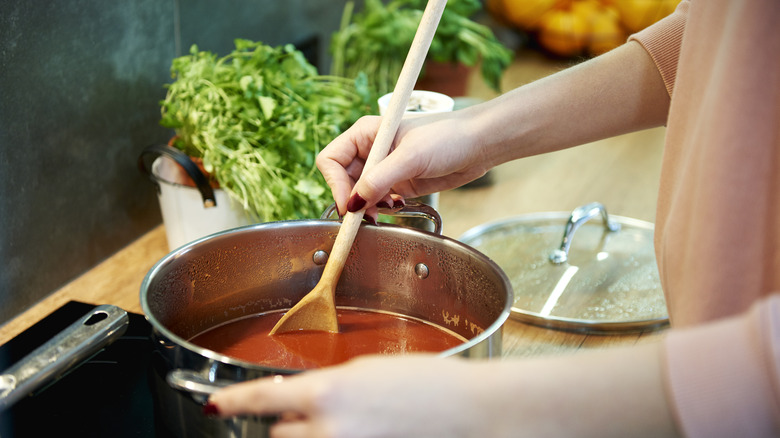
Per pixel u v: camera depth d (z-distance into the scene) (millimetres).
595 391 375
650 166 1444
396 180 720
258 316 839
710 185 503
